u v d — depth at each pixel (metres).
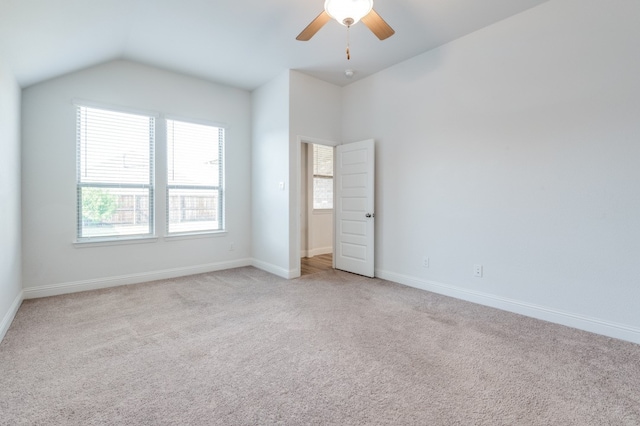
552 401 1.64
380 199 4.20
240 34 3.24
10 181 2.71
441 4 2.72
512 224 2.95
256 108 4.86
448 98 3.41
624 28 2.35
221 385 1.78
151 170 4.10
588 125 2.52
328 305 3.13
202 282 4.00
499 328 2.58
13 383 1.78
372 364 2.01
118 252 3.85
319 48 3.54
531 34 2.80
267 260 4.65
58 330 2.51
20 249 3.14
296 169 4.29
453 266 3.41
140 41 3.39
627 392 1.72
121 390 1.73
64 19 2.46
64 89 3.46
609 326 2.43
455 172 3.38
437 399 1.66
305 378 1.86
